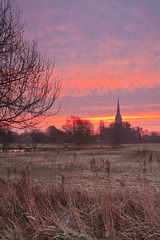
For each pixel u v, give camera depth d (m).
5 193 6.81
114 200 6.58
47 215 5.12
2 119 8.43
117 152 49.94
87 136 88.50
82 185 11.48
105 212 5.30
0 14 7.63
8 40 7.71
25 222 5.19
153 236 4.48
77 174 16.59
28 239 4.47
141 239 4.56
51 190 7.53
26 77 7.92
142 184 7.46
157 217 5.07
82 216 5.45
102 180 12.94
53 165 23.30
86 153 46.75
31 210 5.14
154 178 13.23
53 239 4.28
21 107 8.18
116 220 5.28
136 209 5.70
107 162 7.40
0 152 10.87
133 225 4.82
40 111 8.66
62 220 5.06
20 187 6.97
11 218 5.27
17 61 7.95
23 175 7.31
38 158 32.16
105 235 4.64
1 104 8.16
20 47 8.02
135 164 22.34
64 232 4.32
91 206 5.93
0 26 7.59
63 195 6.89
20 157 32.06
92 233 4.68
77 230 4.71
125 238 4.50
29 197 6.07
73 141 87.12
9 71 7.79
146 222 4.89
